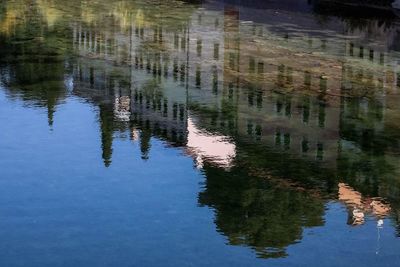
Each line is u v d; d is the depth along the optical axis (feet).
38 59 95.35
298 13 142.61
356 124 69.46
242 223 44.80
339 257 40.98
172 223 44.42
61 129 63.46
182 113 72.79
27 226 43.39
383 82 86.22
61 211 45.65
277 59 99.09
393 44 110.52
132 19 136.98
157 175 53.21
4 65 90.48
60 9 150.71
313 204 48.75
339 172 55.98
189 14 145.18
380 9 146.20
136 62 97.19
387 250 41.93
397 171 56.54
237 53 103.45
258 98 79.10
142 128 66.95
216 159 59.06
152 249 40.96
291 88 83.25
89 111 70.59
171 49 107.65
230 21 134.72
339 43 110.93
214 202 48.11
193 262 39.70
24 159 54.85
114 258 39.78
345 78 88.33
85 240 41.81
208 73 91.40
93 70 90.33
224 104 77.41
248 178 53.88
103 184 50.55
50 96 74.95
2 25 123.95
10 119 65.67
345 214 47.14
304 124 69.56
